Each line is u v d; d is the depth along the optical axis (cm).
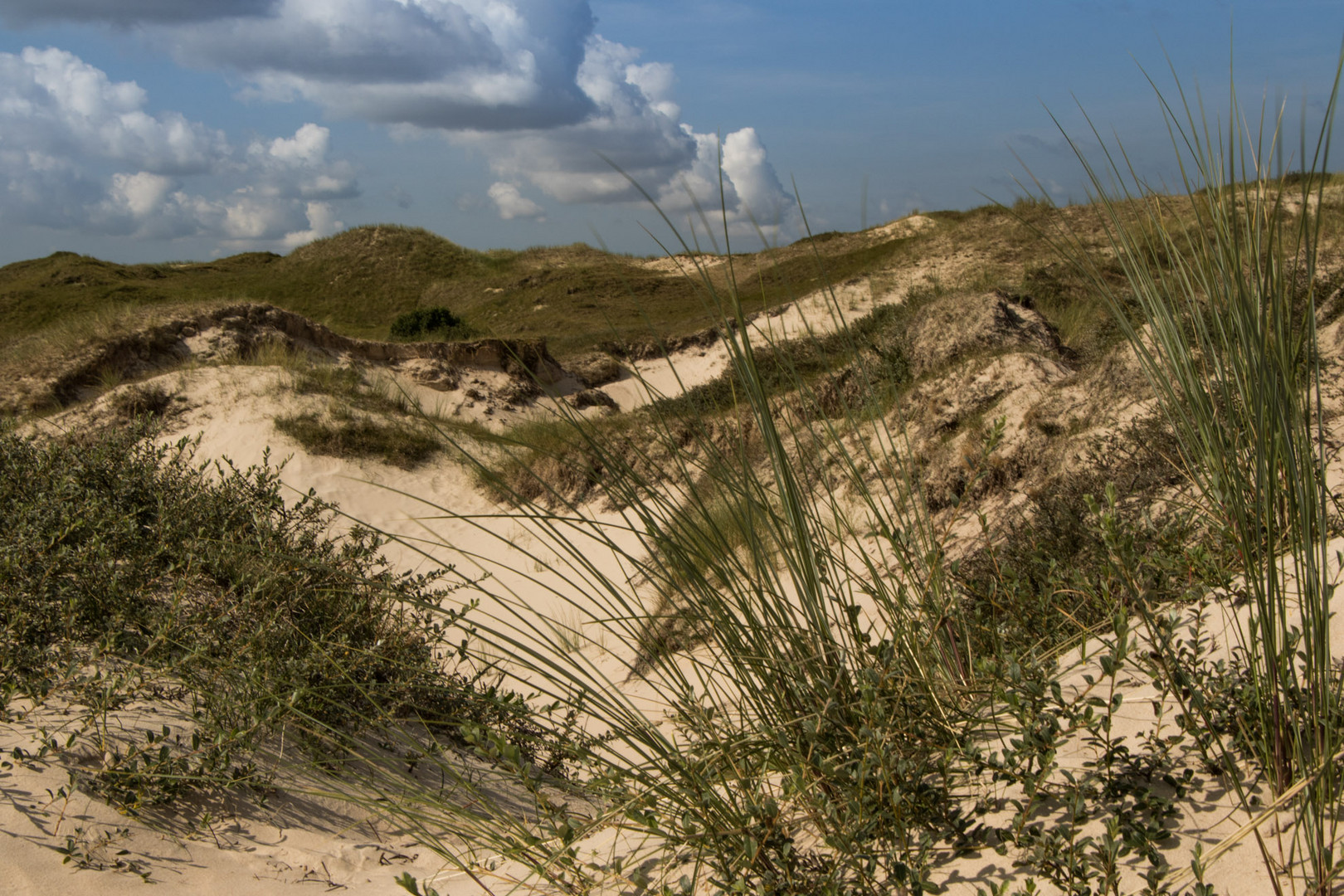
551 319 2719
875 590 239
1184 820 165
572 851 206
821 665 212
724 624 212
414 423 1215
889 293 1869
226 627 331
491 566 861
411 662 326
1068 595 284
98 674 284
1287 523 171
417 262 3875
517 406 1716
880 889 173
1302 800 149
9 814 231
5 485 405
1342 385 480
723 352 2009
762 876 178
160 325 1488
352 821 280
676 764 207
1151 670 199
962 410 727
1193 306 177
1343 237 672
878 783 183
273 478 450
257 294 3575
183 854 238
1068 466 550
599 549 861
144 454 455
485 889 213
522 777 223
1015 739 186
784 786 194
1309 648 157
